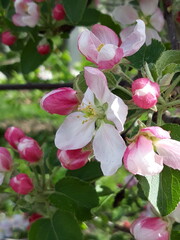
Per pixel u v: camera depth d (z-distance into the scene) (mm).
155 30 259
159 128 158
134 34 177
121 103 162
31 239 206
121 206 347
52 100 177
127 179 356
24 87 312
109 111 170
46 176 247
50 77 489
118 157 167
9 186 218
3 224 337
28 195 211
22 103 721
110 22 284
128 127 236
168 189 164
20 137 222
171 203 163
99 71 166
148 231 186
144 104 160
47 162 228
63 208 208
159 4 277
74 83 183
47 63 492
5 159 215
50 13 306
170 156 160
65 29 311
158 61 178
